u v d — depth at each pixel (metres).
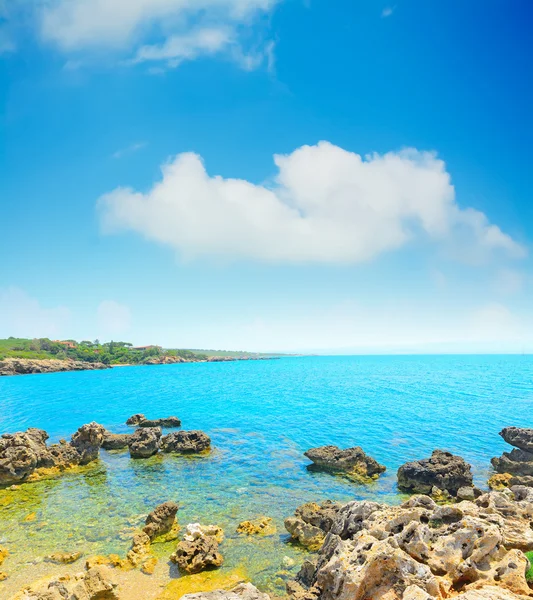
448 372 194.88
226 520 28.72
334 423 64.62
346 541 16.64
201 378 170.88
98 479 38.34
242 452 47.94
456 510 17.41
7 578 20.78
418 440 53.22
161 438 51.62
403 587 13.32
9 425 67.56
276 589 20.16
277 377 172.12
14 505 31.64
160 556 23.42
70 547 24.33
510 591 12.55
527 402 85.38
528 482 36.03
